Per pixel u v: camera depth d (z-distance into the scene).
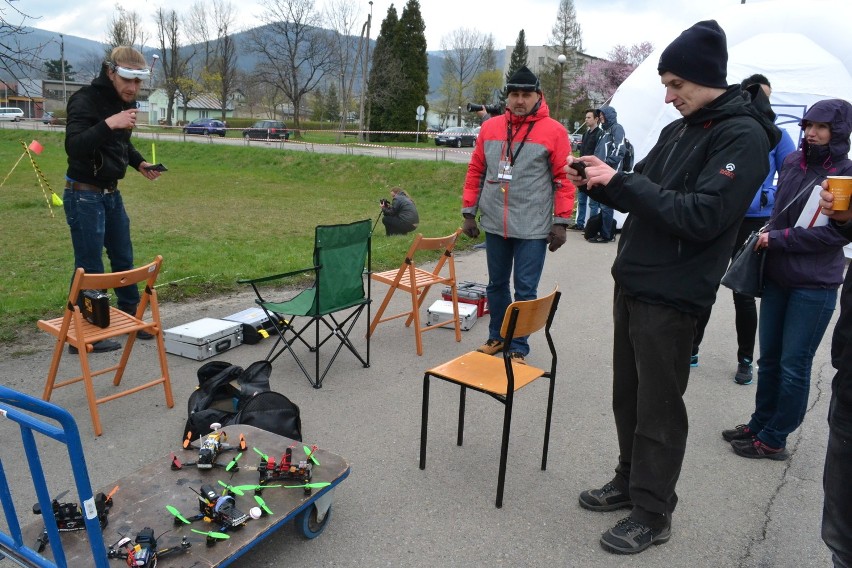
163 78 70.31
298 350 5.34
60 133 34.22
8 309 5.96
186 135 38.00
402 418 4.12
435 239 5.36
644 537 2.85
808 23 10.01
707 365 5.35
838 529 2.13
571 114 60.78
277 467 2.84
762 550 2.93
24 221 12.62
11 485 3.20
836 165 3.41
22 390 4.33
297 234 11.62
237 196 18.22
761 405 3.82
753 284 3.61
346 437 3.85
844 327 2.13
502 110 8.55
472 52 72.56
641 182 2.49
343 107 53.88
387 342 5.62
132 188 19.70
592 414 4.30
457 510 3.14
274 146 29.97
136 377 4.66
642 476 2.82
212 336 5.07
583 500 3.19
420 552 2.80
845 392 2.05
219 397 3.95
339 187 21.28
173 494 2.70
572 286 7.84
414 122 53.09
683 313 2.65
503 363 3.56
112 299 6.28
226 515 2.51
